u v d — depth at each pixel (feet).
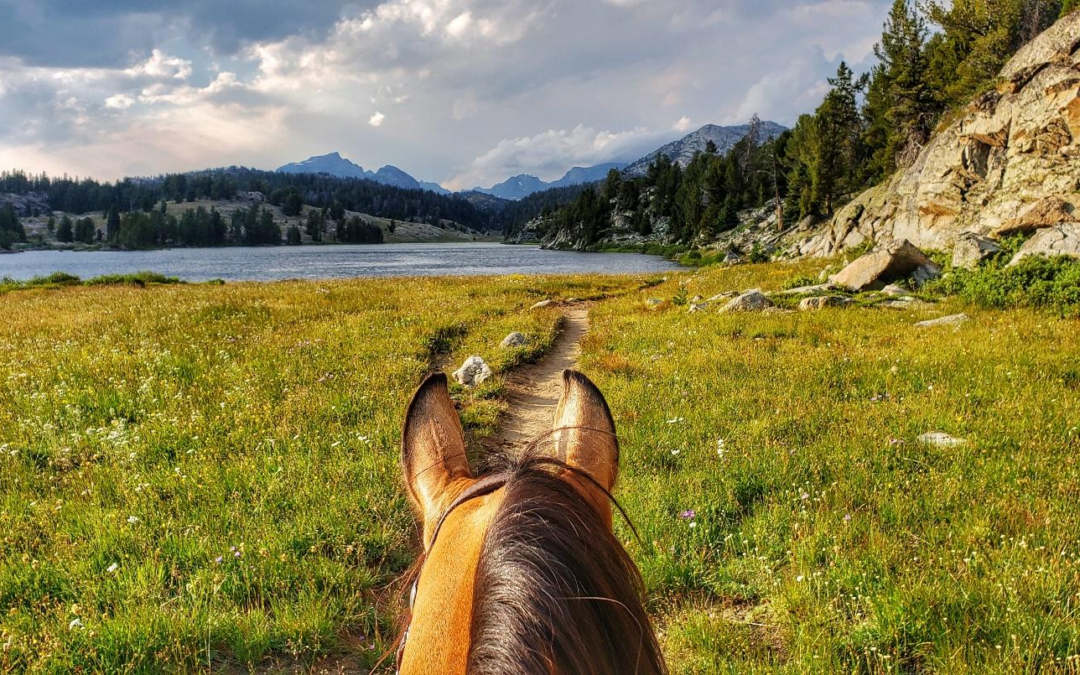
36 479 20.93
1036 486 17.99
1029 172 79.77
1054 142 77.77
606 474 4.67
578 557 2.99
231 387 31.37
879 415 24.88
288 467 21.04
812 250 166.71
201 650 12.68
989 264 60.90
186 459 22.22
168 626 13.02
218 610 13.84
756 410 26.68
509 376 37.24
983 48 131.13
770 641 12.96
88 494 19.54
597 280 112.88
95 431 24.91
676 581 14.94
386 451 23.04
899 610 12.59
